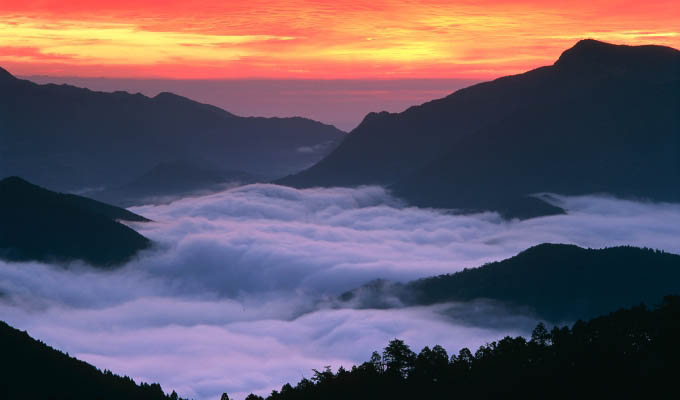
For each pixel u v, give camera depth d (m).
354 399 175.62
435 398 170.00
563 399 158.38
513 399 162.75
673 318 169.00
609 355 164.62
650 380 156.25
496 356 178.88
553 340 177.50
